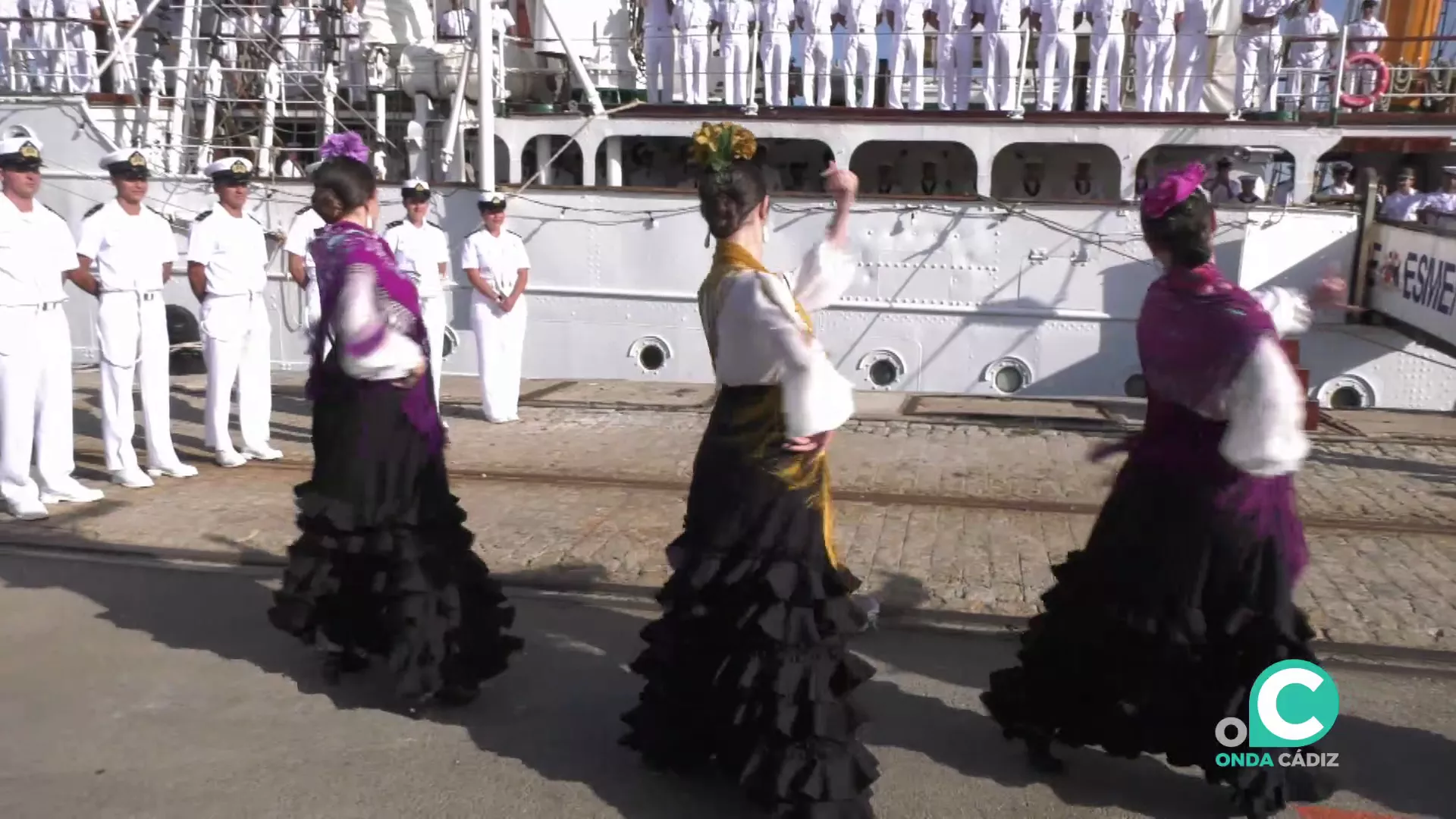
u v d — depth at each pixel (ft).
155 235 22.50
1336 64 36.37
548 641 14.75
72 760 11.41
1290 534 9.78
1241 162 37.78
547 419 30.07
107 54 41.06
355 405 11.96
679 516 20.20
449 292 36.91
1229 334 9.18
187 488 22.27
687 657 10.45
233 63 39.40
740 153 9.80
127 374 22.15
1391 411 33.04
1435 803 10.75
